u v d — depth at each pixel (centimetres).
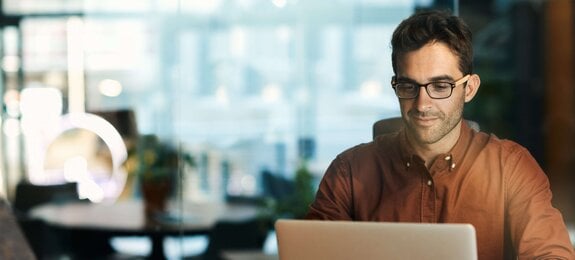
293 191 639
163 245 632
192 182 642
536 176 257
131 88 645
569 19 738
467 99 247
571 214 711
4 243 266
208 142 645
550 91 741
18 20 646
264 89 643
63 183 646
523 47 729
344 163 276
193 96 645
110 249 637
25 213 643
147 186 637
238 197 642
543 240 248
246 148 644
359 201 271
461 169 260
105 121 646
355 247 204
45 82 649
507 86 717
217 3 642
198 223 636
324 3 633
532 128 736
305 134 641
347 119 634
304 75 638
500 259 257
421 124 244
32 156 650
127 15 643
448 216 259
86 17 644
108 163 643
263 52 641
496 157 259
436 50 240
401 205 265
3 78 649
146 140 643
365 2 626
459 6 691
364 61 630
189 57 644
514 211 255
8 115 650
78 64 646
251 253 634
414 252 199
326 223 207
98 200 639
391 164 268
